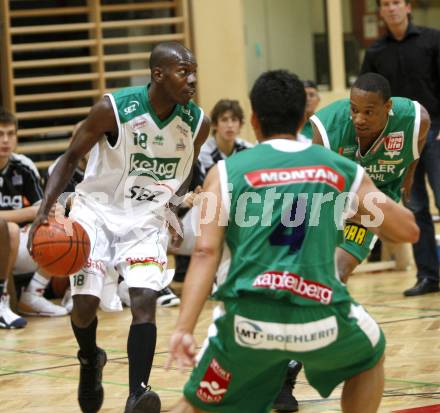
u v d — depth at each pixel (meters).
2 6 18.97
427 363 9.86
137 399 7.51
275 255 5.74
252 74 21.98
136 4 20.03
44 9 19.42
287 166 5.87
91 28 19.61
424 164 14.62
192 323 5.62
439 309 13.34
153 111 8.20
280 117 6.04
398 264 17.95
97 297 8.11
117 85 20.27
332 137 8.89
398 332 11.69
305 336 5.65
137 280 8.02
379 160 9.07
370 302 14.24
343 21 22.77
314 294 5.69
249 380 5.86
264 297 5.68
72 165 8.16
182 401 6.00
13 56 19.55
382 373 6.04
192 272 5.73
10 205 14.81
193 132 8.42
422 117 9.05
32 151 18.97
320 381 6.11
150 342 7.80
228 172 5.86
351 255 8.59
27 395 9.26
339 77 22.59
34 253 7.79
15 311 15.09
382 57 14.91
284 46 22.27
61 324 13.82
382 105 8.42
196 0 20.34
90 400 8.32
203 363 5.88
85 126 8.12
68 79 19.33
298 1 22.28
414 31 14.66
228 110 15.55
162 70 8.04
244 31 21.77
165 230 8.56
